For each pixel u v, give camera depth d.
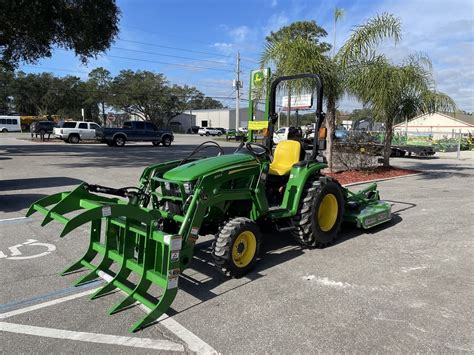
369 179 12.72
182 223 4.17
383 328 3.59
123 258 4.31
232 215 4.98
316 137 5.68
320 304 4.04
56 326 3.60
